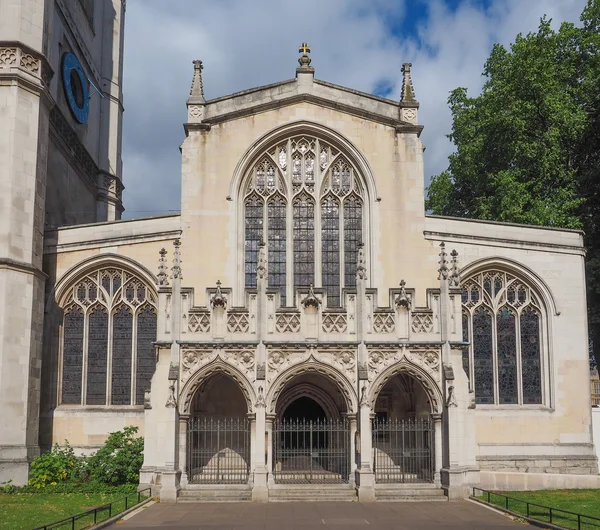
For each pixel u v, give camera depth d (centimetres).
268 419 2719
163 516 2273
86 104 4397
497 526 2075
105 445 3064
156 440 2734
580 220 4384
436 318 2847
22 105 3166
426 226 3478
